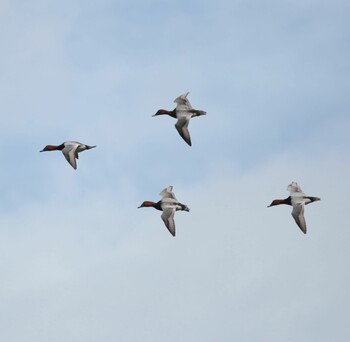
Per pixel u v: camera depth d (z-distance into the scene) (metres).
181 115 78.38
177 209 75.12
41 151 77.62
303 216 74.44
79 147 77.12
